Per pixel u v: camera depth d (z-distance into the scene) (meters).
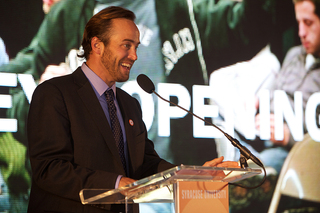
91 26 3.65
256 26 8.64
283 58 8.77
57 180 2.85
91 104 3.37
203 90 8.05
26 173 6.74
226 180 2.74
